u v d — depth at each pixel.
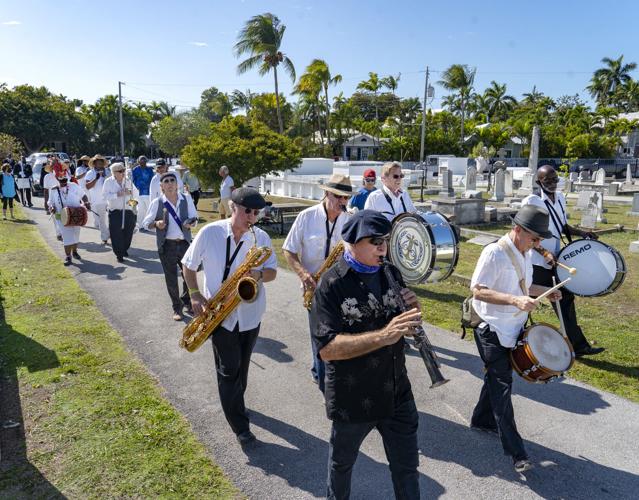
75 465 3.69
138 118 69.94
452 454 3.90
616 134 57.69
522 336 3.72
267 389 4.95
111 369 5.30
